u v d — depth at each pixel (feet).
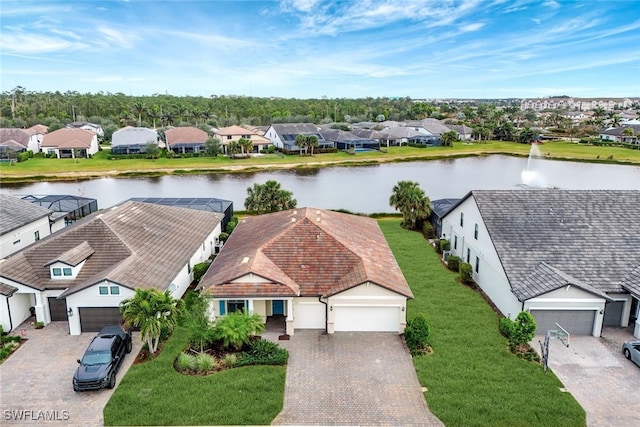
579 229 102.32
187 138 378.12
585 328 88.99
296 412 66.03
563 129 584.81
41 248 99.50
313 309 90.12
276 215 129.39
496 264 99.40
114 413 65.05
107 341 77.15
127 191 249.75
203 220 134.51
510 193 111.14
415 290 108.78
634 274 92.48
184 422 63.46
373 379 73.97
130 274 91.09
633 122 613.11
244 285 87.20
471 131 506.89
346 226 117.80
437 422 64.08
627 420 64.39
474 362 78.23
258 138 399.85
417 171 315.99
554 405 66.80
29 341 86.38
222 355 80.43
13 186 265.75
